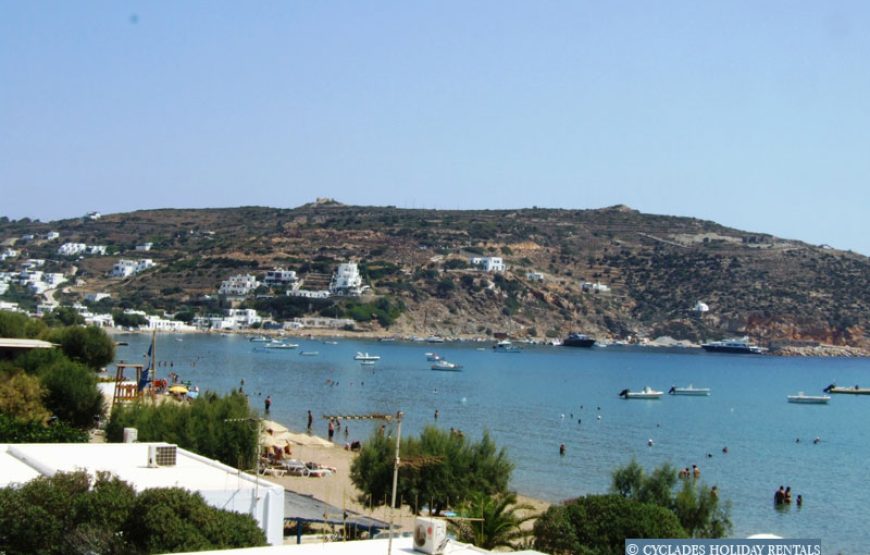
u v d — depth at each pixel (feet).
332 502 224.33
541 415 497.87
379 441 214.69
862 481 318.86
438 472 201.57
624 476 185.47
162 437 214.69
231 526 109.70
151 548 103.24
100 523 106.93
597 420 488.85
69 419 267.80
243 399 234.58
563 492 274.57
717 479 315.17
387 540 98.99
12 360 293.23
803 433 474.90
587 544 140.77
